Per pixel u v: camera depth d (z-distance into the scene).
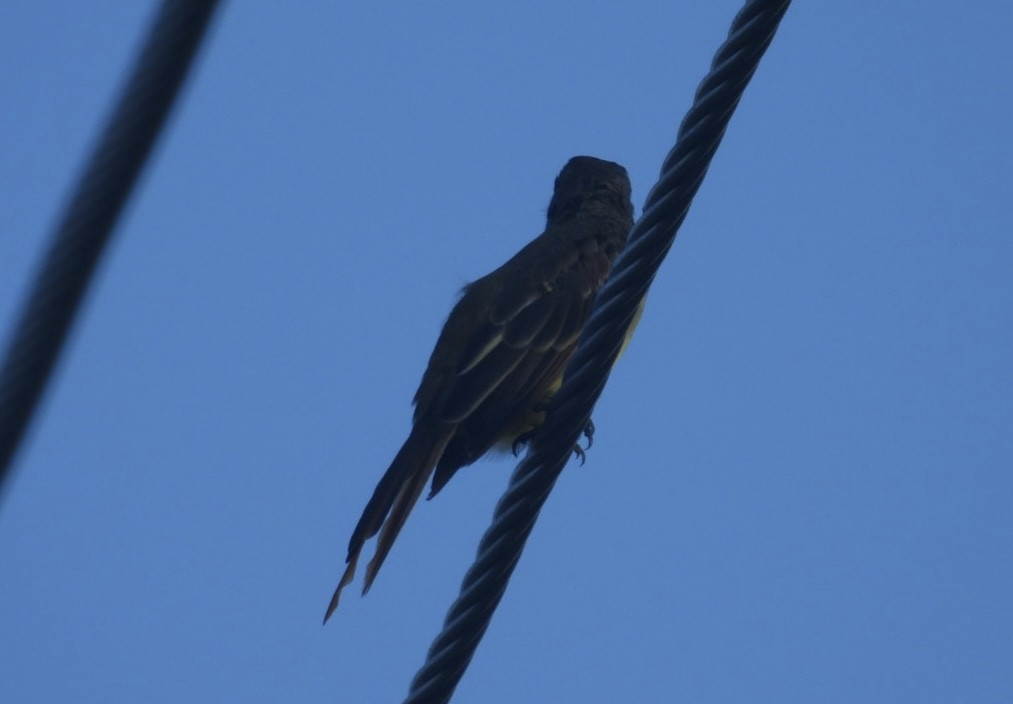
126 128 6.48
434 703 8.98
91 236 6.49
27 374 6.49
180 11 6.45
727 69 9.38
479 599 9.16
